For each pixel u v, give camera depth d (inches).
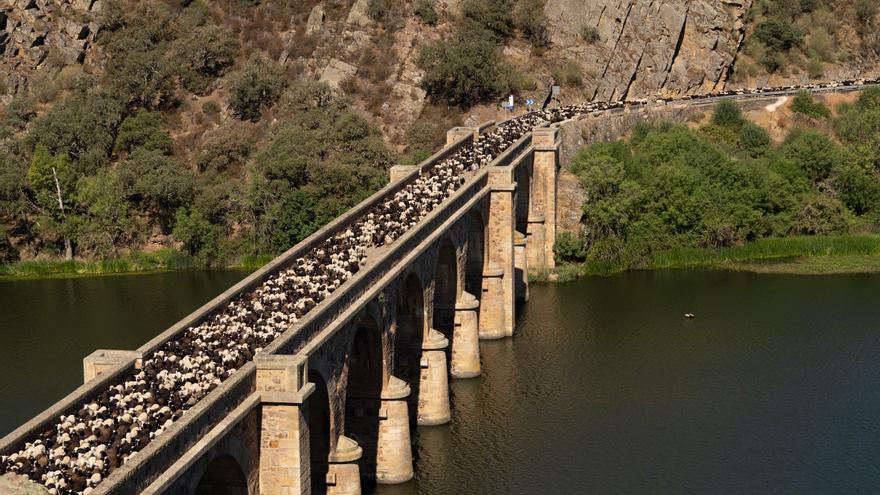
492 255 3814.0
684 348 3651.6
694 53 6633.9
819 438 2955.2
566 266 4677.7
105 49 6003.9
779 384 3324.3
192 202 5152.6
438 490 2655.0
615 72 6314.0
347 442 2395.4
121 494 1579.7
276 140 5221.5
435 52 5964.6
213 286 4559.5
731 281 4515.3
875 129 5693.9
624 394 3250.5
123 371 1990.7
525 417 3095.5
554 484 2684.5
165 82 5871.1
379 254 2743.6
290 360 2030.0
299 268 2618.1
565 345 3710.6
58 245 5073.8
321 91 5713.6
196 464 1777.8
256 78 5807.1
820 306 4116.6
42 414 1795.0
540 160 4596.5
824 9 7283.5
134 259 4985.2
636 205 4849.9
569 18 6373.0
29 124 5511.8
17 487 1549.0
